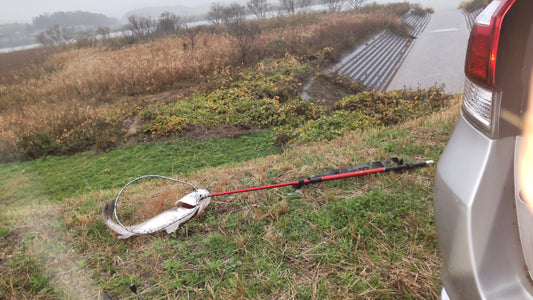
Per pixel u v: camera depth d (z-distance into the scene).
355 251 2.35
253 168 4.19
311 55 20.61
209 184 3.84
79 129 12.05
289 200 3.12
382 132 5.00
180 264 2.49
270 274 2.29
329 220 2.72
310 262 2.38
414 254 2.31
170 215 3.00
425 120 5.24
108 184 8.50
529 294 1.13
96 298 2.26
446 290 1.39
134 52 25.58
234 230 2.82
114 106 15.02
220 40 25.67
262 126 11.97
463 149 1.34
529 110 1.22
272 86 15.03
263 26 33.75
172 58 20.70
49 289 2.26
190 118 12.45
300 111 13.03
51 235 2.40
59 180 8.85
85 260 2.56
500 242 1.20
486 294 1.16
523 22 1.19
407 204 2.80
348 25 28.94
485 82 1.24
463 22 40.62
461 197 1.24
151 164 9.66
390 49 28.23
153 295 2.27
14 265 2.24
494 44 1.20
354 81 18.98
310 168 3.81
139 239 2.85
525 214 1.17
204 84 16.78
